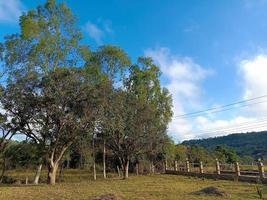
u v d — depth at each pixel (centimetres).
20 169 5516
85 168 5919
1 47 3231
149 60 4597
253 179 3067
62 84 3072
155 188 2491
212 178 3756
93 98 3148
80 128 3203
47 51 3291
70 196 1994
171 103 4797
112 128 3653
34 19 3350
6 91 3061
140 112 4131
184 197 1864
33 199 1908
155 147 4488
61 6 3412
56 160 3319
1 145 3559
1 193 2241
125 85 4466
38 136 3241
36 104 3048
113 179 3816
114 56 3931
